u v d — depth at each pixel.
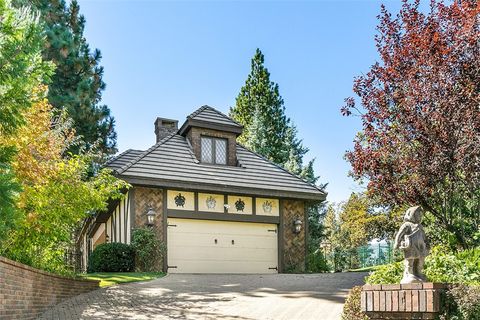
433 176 9.40
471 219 10.54
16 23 7.40
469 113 9.16
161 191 19.09
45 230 11.62
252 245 20.59
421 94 9.57
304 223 21.72
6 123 7.76
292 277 16.22
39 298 10.08
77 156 13.18
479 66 9.23
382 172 9.98
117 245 17.91
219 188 19.66
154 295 12.20
